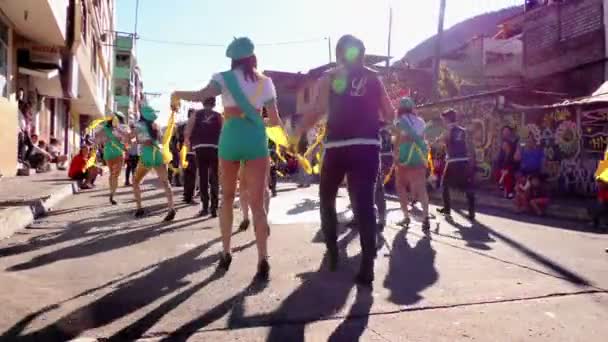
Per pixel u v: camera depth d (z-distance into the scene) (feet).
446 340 8.18
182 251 14.67
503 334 8.51
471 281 11.82
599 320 9.30
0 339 7.87
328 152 12.28
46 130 65.00
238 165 12.50
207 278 11.67
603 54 53.31
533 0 66.85
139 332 8.25
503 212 29.99
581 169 38.40
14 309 9.23
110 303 9.70
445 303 10.09
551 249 16.49
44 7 37.04
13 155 41.22
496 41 81.76
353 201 11.96
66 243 15.76
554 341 8.26
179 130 39.32
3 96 41.09
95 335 8.09
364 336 8.27
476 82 77.77
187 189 27.84
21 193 27.02
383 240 17.31
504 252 15.58
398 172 20.54
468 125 50.80
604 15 53.26
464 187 24.18
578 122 38.75
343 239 17.19
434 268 13.12
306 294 10.52
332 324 8.80
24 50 47.34
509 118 45.70
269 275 11.96
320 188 12.82
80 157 38.09
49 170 54.03
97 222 20.43
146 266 12.78
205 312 9.28
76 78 56.80
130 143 27.22
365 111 12.00
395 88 81.35
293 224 20.24
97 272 12.08
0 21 39.29
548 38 61.62
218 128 22.62
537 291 11.07
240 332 8.33
